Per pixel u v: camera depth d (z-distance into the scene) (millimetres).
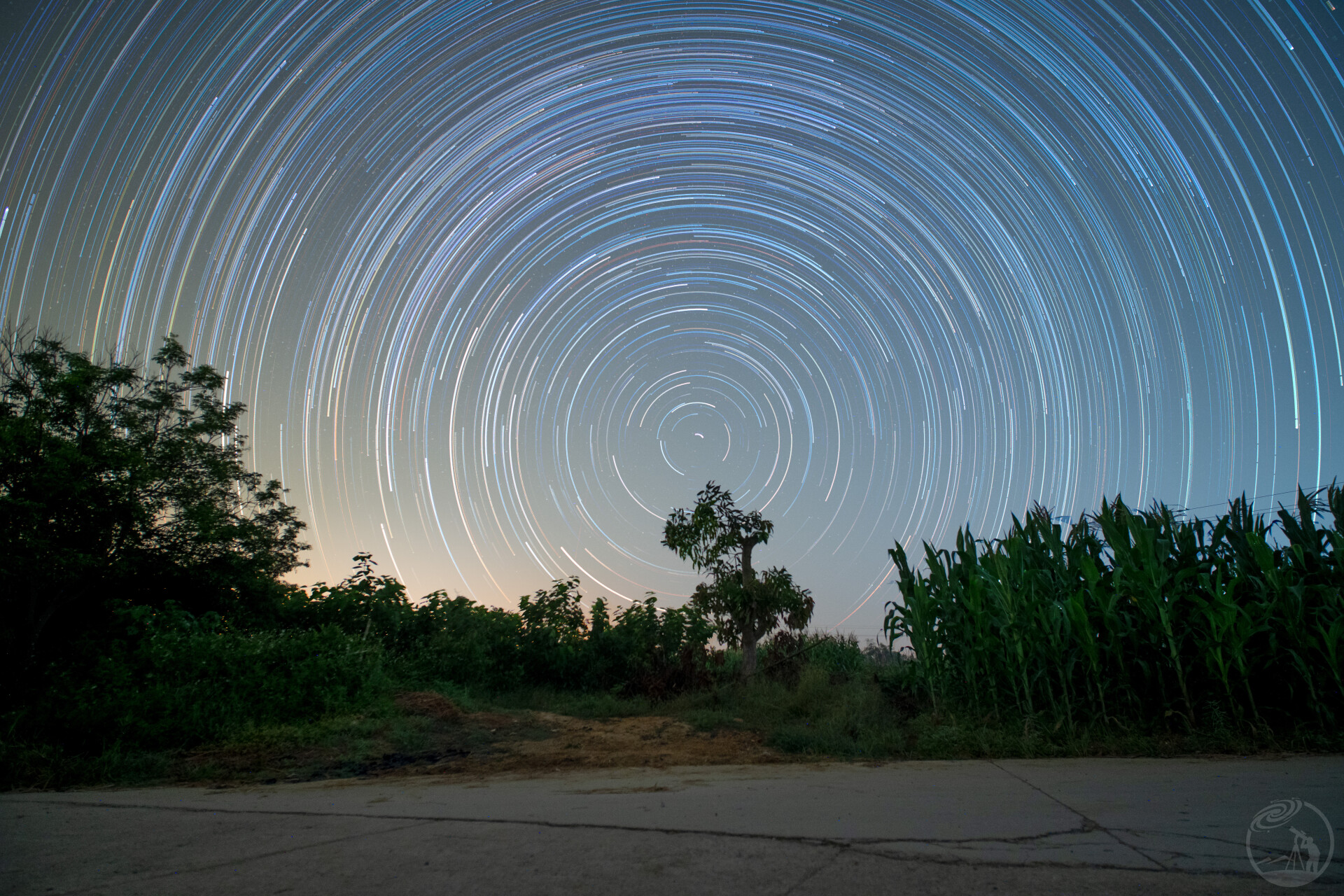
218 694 8617
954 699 9438
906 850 3400
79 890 3029
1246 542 9055
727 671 15266
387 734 8805
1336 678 7605
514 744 8867
